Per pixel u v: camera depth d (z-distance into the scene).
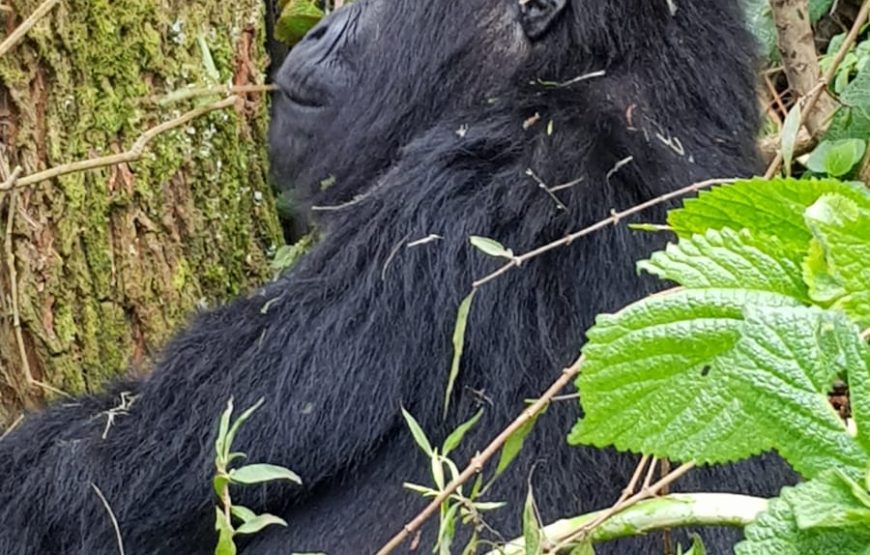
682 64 3.00
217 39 3.42
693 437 1.37
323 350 2.77
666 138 2.90
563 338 2.72
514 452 1.97
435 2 3.29
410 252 2.80
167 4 3.26
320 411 2.74
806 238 1.52
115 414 2.87
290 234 3.93
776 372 1.31
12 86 2.99
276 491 2.77
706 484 2.58
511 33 3.14
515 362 2.72
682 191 2.36
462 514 2.17
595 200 2.78
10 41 2.84
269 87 3.48
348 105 3.40
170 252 3.31
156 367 2.87
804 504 1.23
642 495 1.71
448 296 2.76
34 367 3.12
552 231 2.77
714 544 2.53
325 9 4.55
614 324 1.41
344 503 2.79
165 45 3.26
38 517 2.83
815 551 1.23
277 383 2.76
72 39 3.08
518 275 2.75
